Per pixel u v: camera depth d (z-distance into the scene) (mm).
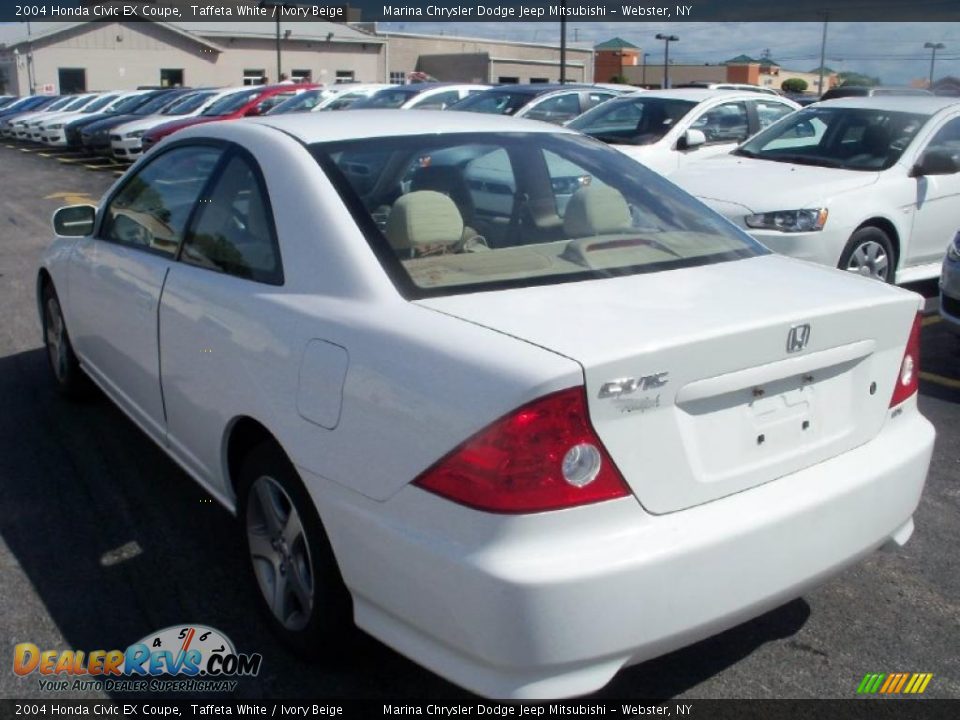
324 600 2891
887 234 7426
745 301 2785
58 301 5203
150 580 3635
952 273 6191
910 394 3080
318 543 2865
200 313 3422
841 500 2736
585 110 12359
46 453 4781
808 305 2771
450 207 3107
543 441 2303
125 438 4973
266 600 3240
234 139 3662
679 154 9539
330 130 3494
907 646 3285
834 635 3344
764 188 7203
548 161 3637
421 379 2496
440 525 2416
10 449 4824
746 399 2621
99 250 4527
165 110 22172
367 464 2600
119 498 4305
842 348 2807
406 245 2992
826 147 8133
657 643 2422
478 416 2346
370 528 2582
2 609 3441
